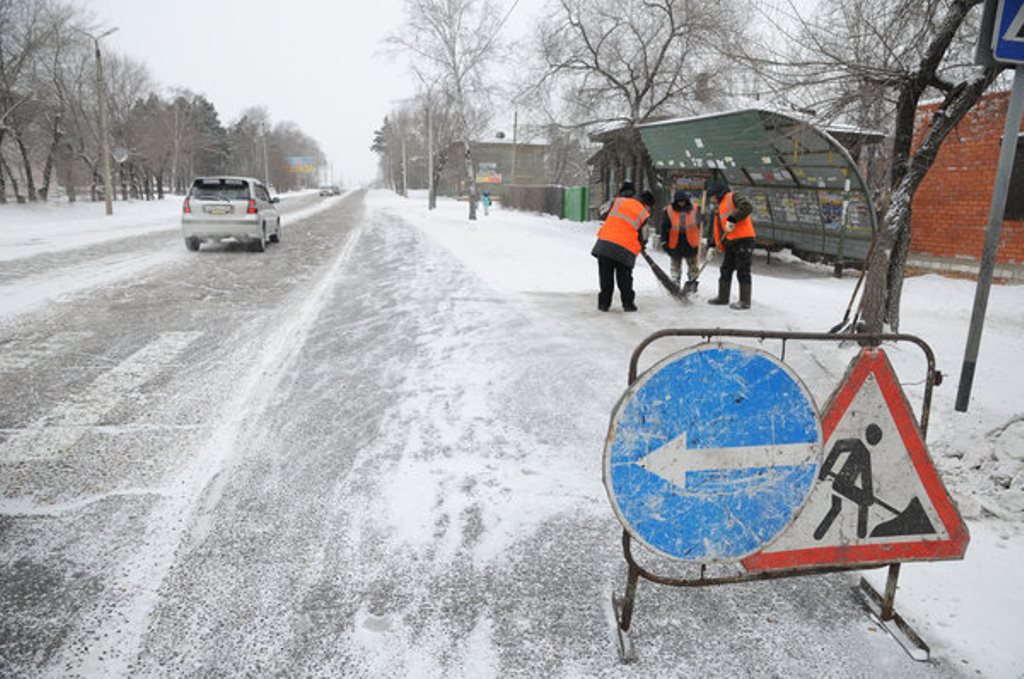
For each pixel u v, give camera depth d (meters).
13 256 12.78
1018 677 2.29
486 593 2.72
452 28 29.38
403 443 4.15
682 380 2.23
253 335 6.80
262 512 3.29
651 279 10.91
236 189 14.42
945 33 5.32
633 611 2.62
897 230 6.19
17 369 5.50
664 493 2.27
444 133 49.62
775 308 8.38
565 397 5.02
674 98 19.08
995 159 10.16
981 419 4.48
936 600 2.72
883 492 2.47
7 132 29.55
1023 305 8.54
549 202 34.44
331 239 18.17
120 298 8.69
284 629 2.47
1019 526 3.31
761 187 13.69
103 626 2.46
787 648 2.43
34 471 3.66
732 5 15.59
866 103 5.72
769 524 2.37
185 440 4.13
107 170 29.34
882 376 2.43
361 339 6.66
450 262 12.75
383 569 2.86
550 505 3.43
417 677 2.25
